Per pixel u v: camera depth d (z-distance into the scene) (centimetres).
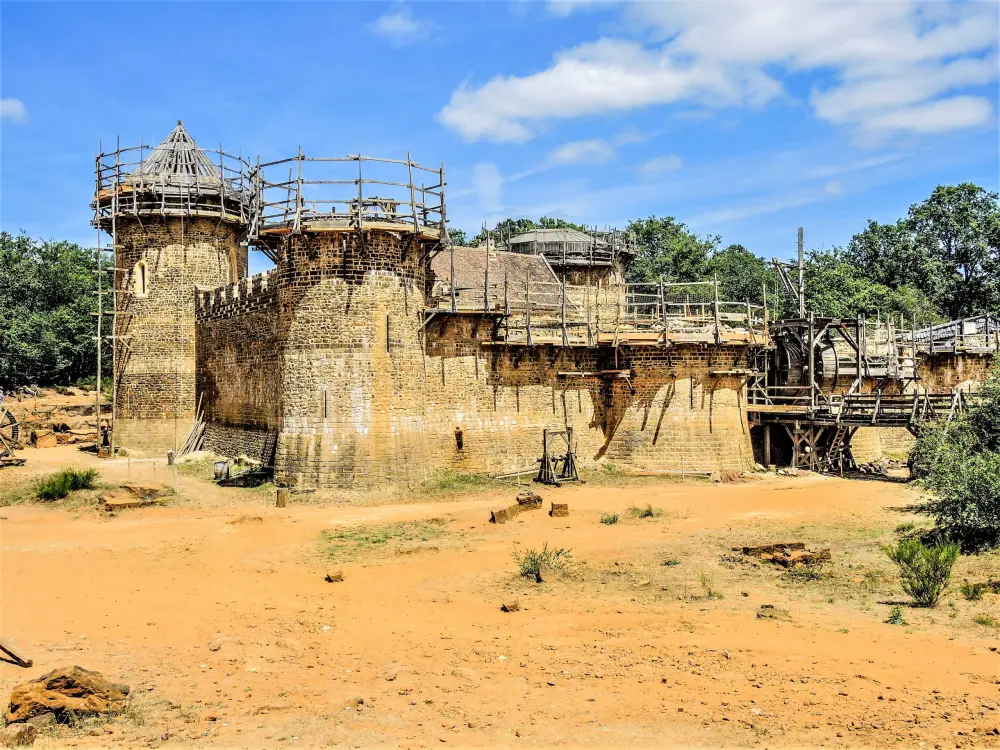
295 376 3444
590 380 4269
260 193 3488
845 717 1259
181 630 1770
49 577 2203
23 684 1358
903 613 1780
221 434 4394
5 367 6072
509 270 4859
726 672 1458
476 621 1817
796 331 4591
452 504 3303
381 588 2112
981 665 1437
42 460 4366
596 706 1333
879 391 4388
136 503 3188
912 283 8369
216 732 1270
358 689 1434
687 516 3019
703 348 4075
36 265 7112
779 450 4466
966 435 2700
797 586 2045
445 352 3838
